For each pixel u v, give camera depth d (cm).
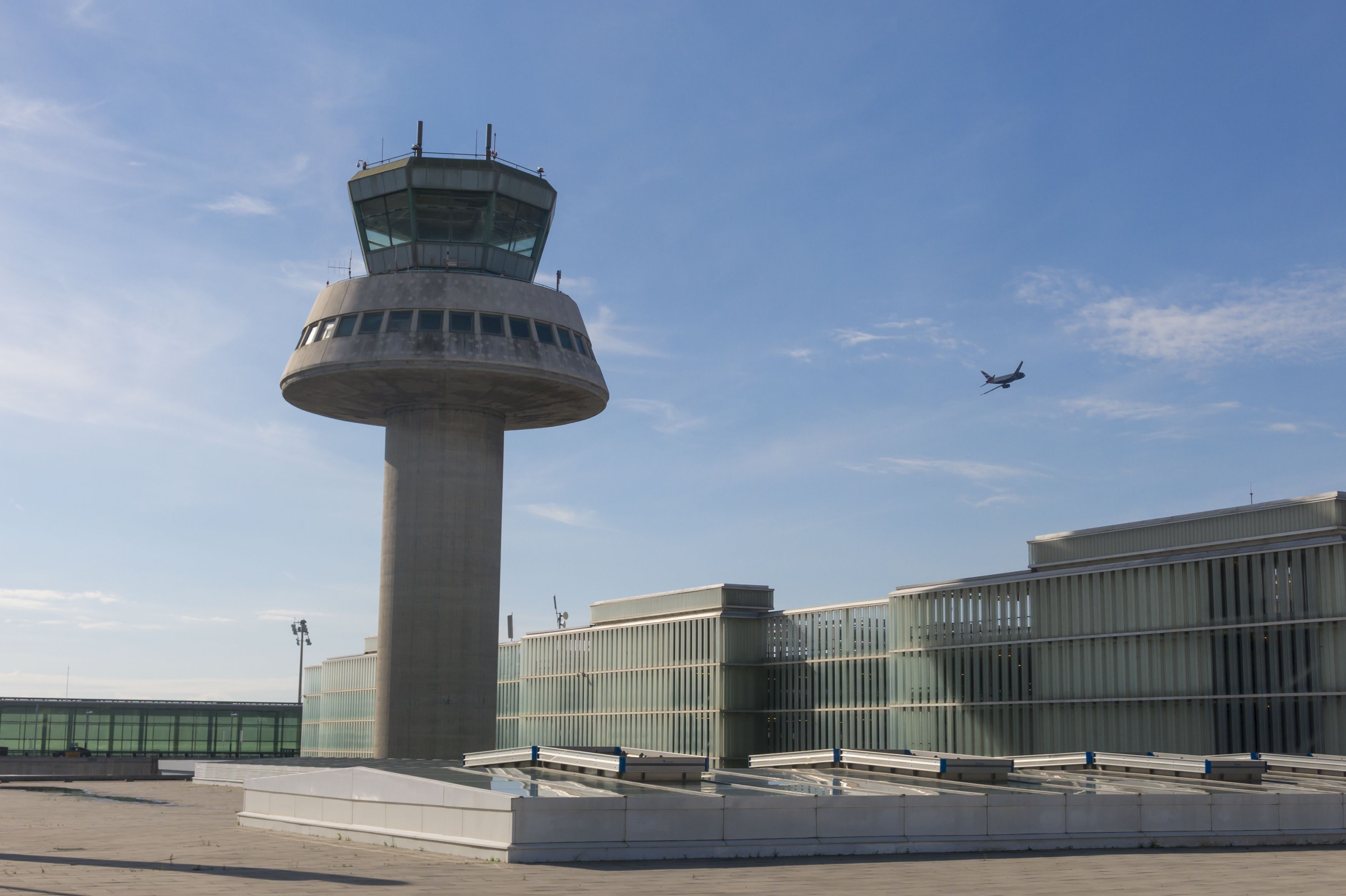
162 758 11706
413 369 6444
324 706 13125
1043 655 6606
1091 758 3962
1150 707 6019
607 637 9581
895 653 7512
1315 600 5416
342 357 6500
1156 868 2633
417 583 6625
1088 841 3025
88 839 3256
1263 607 5616
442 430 6769
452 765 4191
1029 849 2967
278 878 2375
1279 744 5459
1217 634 5788
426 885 2252
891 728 7494
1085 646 6381
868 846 2850
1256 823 3206
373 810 3138
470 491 6769
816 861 2716
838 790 3050
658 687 9000
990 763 3497
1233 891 2253
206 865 2602
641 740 9094
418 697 6519
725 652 8488
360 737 12238
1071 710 6406
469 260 6788
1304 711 5375
